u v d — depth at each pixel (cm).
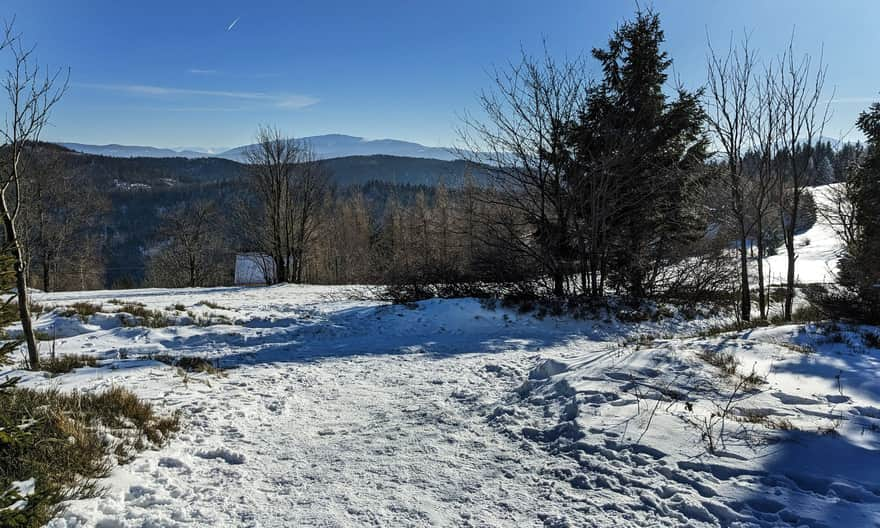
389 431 569
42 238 3450
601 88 1761
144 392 680
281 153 3581
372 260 2627
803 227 5347
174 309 1509
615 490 388
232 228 4241
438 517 368
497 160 1733
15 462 393
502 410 613
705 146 1722
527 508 375
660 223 1753
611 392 593
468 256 1834
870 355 706
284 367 933
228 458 487
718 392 580
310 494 411
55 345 1088
